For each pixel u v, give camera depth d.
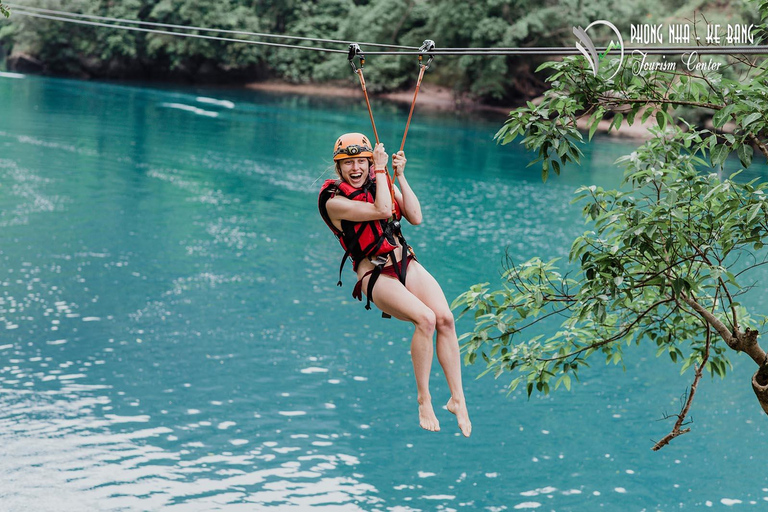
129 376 17.33
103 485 13.32
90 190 33.00
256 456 14.55
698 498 13.88
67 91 62.94
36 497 12.84
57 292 21.64
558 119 7.96
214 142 45.25
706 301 10.02
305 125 52.16
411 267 5.95
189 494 13.23
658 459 15.10
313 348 19.33
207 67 74.12
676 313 9.52
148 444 14.71
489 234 28.83
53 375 17.11
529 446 15.41
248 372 17.89
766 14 8.56
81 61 73.50
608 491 14.02
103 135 45.19
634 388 18.11
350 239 5.90
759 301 22.77
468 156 44.28
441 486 13.95
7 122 46.84
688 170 8.94
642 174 8.89
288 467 14.27
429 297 5.87
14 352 18.00
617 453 15.30
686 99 8.05
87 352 18.30
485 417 16.52
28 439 14.55
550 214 31.94
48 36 72.25
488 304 9.51
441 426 16.08
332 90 71.56
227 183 35.97
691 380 18.59
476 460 14.86
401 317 5.84
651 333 9.98
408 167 40.44
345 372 18.19
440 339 5.84
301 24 73.00
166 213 30.45
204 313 20.98
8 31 74.00
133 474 13.71
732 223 8.09
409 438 15.55
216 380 17.39
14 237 26.05
